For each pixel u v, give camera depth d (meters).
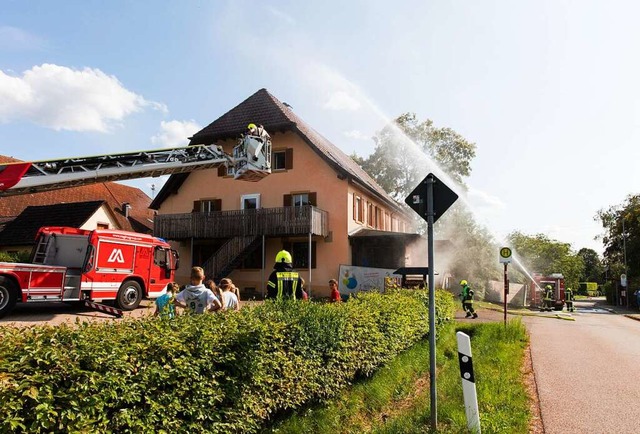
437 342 12.40
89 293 16.11
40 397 3.35
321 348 6.96
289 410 6.61
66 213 32.03
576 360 10.83
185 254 30.27
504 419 6.06
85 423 3.56
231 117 30.05
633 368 9.91
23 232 30.84
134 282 17.59
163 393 4.36
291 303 7.49
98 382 3.76
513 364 9.92
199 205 30.44
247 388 5.39
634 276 51.59
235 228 27.06
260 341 5.70
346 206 27.70
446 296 16.44
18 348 3.62
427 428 5.88
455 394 7.35
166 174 15.05
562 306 39.09
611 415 6.61
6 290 13.80
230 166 15.54
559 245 83.44
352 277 25.81
